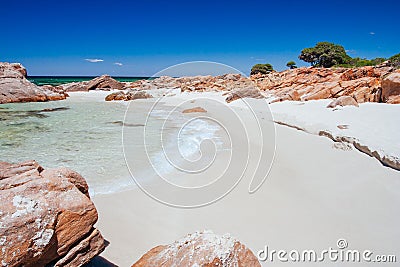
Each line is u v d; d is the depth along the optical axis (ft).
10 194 9.07
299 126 40.45
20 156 28.71
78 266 9.89
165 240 14.43
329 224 15.74
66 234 9.38
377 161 24.40
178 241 10.74
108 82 148.25
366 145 27.02
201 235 10.66
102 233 14.83
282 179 22.04
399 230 14.98
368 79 66.74
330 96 66.85
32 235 8.54
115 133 39.42
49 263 9.18
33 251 8.51
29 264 8.60
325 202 18.20
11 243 8.18
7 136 38.32
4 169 10.84
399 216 16.26
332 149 29.27
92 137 37.17
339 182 21.02
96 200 18.49
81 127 44.75
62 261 9.41
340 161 25.29
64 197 9.74
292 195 19.29
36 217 8.76
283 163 25.68
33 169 11.11
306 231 15.15
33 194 9.32
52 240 8.95
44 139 36.22
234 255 9.76
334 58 190.90
